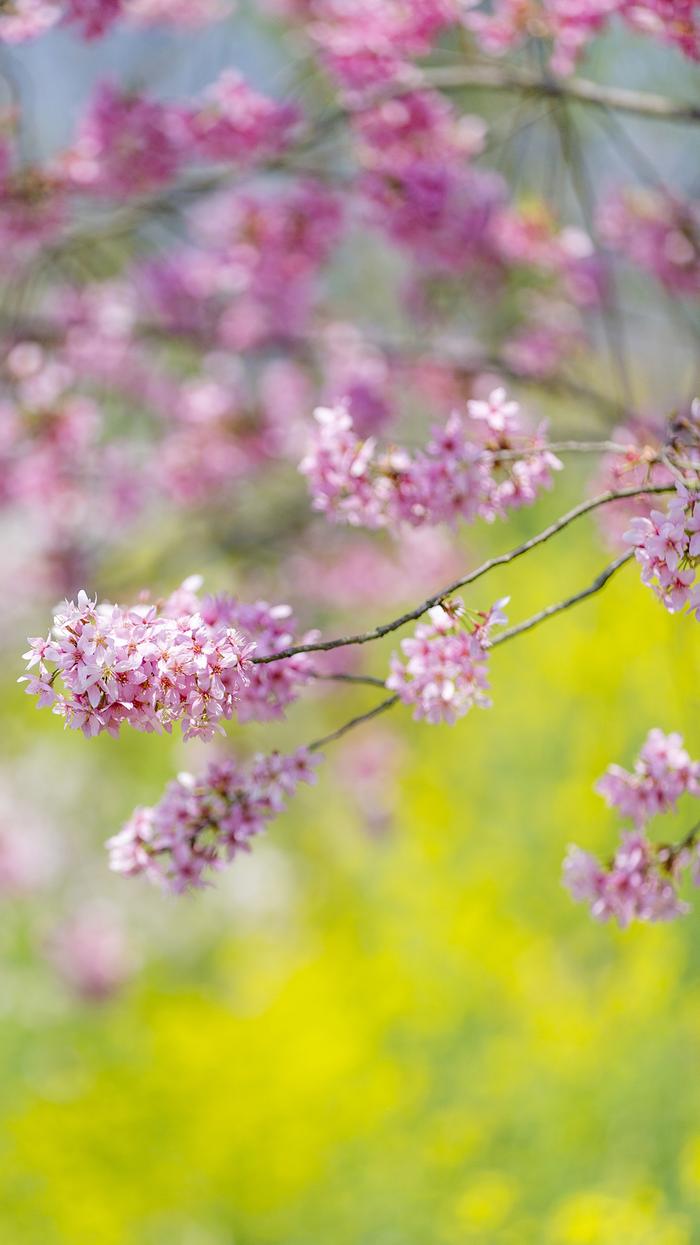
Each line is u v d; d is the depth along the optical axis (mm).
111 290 5754
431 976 5988
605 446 2568
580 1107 4652
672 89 6016
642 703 6164
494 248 5031
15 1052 6605
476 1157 4750
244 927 8242
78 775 8711
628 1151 4477
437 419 5859
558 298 5543
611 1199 3848
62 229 5133
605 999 5160
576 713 6652
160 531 7160
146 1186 5484
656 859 2510
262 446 5910
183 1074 5770
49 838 7895
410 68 4535
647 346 6688
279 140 4750
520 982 5656
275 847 8609
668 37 3723
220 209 5340
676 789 2514
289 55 5914
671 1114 4430
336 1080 5535
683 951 5098
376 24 4461
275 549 6652
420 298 5629
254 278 5223
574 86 4328
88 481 5828
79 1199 5395
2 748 8758
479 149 4777
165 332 5762
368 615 7859
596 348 5766
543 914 6211
